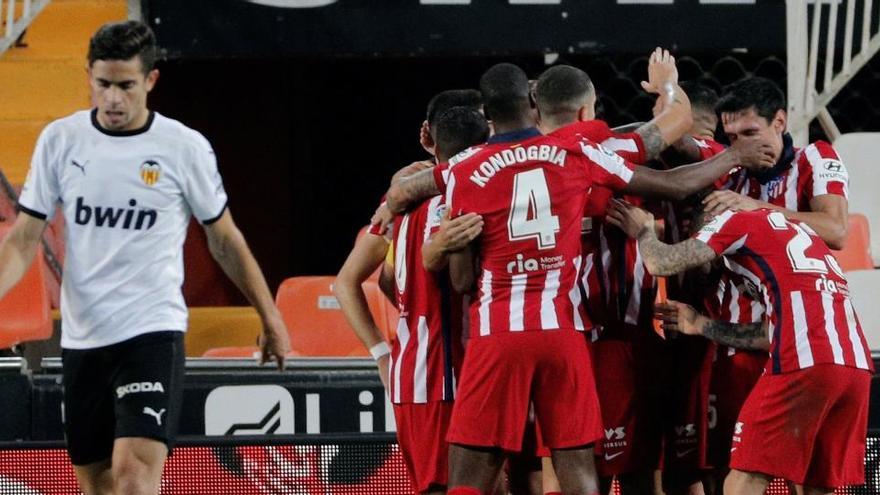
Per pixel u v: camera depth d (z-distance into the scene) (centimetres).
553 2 3131
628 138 1833
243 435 2052
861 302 2588
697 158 1955
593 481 1770
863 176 3112
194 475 2041
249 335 2912
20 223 1752
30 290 2598
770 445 1848
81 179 1720
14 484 2031
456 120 1848
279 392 2156
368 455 2061
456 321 1834
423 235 1834
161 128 1739
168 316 1745
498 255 1755
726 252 1869
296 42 3114
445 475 1838
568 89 1875
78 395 1755
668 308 1934
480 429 1755
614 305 1933
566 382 1755
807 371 1831
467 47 3131
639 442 1950
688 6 3141
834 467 1881
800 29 3055
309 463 2055
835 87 3105
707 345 1975
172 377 1731
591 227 1919
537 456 1952
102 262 1727
